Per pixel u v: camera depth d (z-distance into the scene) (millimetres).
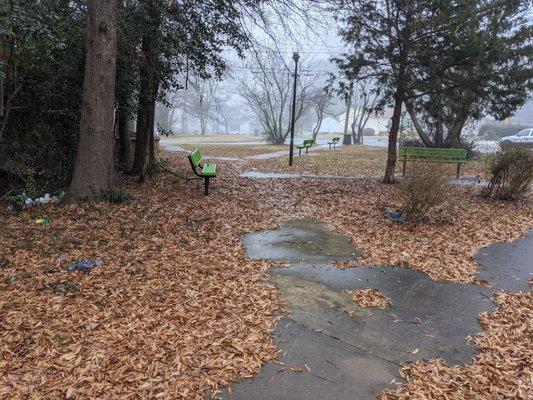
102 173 8172
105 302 4258
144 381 3098
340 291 4887
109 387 3016
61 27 8625
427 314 4395
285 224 7828
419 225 7828
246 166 17984
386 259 6000
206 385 3100
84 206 7688
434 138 22406
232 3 10758
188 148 29547
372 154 26656
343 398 3029
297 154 26328
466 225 7984
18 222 6879
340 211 8969
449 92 11875
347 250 6375
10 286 4551
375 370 3379
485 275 5566
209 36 11195
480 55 10680
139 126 11781
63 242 5949
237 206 8969
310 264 5723
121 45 9586
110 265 5227
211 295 4547
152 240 6246
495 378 3287
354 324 4121
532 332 4012
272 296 4629
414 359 3559
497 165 10461
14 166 8727
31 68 8734
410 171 9484
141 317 3998
